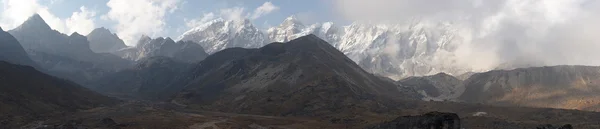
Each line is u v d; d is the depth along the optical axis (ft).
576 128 569.64
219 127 609.01
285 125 650.84
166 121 650.02
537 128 422.00
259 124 654.53
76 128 570.87
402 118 404.16
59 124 599.16
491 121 609.83
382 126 441.27
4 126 569.23
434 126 350.43
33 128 567.59
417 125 369.50
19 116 638.12
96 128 572.92
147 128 583.58
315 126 643.04
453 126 347.56
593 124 600.80
